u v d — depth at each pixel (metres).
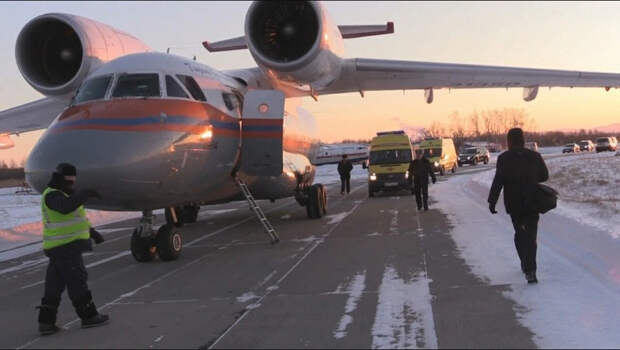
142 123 7.14
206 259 8.30
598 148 51.28
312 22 9.37
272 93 9.47
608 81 13.12
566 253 7.00
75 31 8.95
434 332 4.29
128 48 9.77
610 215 8.37
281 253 8.43
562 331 4.15
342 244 8.95
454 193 18.19
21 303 6.21
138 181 6.90
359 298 5.45
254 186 10.80
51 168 6.47
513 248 7.64
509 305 4.89
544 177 5.71
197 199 9.05
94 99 7.45
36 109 11.35
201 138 7.98
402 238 9.20
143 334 4.65
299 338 4.32
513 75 12.16
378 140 19.92
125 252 9.56
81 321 5.06
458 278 6.05
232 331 4.59
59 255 4.84
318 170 56.75
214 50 13.27
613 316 4.45
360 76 11.85
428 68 11.43
